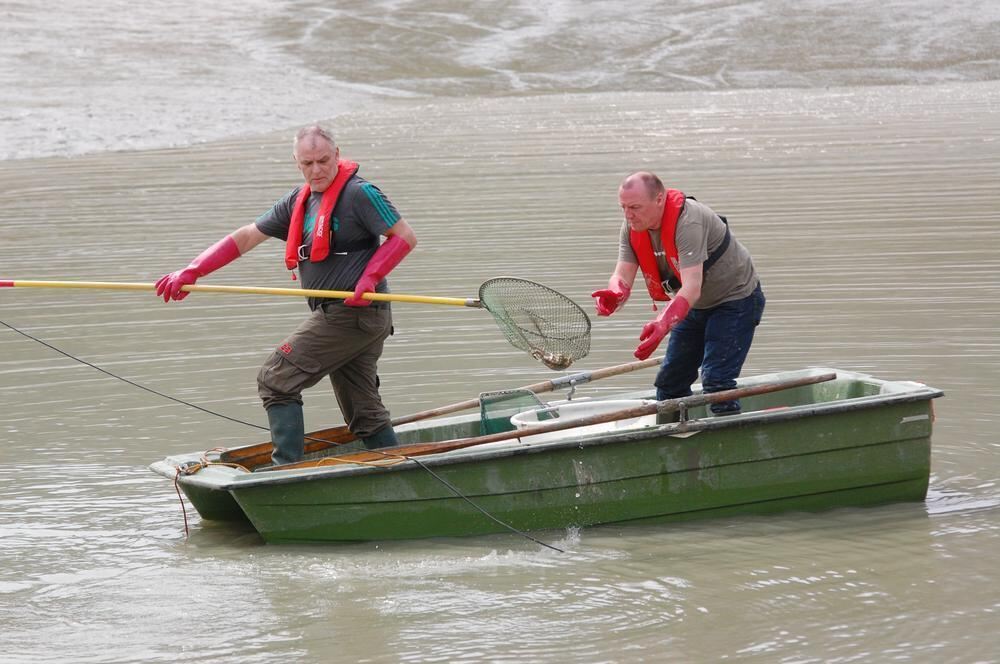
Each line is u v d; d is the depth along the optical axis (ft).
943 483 81.20
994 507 76.89
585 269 141.28
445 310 128.67
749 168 211.61
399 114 311.68
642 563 70.23
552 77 384.27
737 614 63.46
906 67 389.39
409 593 67.31
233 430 96.22
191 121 294.25
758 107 310.45
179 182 214.28
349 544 74.54
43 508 81.25
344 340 77.46
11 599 67.51
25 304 137.80
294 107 323.57
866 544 71.87
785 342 112.78
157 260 155.22
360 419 80.64
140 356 117.19
